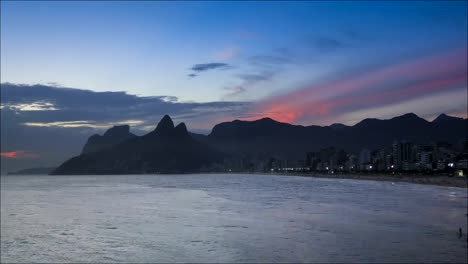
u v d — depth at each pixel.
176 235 55.88
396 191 150.12
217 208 91.06
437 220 66.06
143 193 152.75
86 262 42.94
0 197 136.00
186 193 149.62
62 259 44.28
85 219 74.44
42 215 81.69
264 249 46.06
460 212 77.12
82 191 172.50
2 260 44.16
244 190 166.25
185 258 43.19
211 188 186.12
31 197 135.88
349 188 176.38
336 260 40.91
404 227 59.06
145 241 52.06
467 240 49.16
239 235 54.91
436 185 199.50
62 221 72.12
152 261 42.47
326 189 168.88
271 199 115.38
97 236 56.34
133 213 83.12
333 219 68.75
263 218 71.88
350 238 51.16
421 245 46.53
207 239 52.53
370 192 144.75
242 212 81.94
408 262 39.72
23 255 46.19
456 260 40.16
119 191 169.12
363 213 76.81
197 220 70.62
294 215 75.38
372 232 55.16
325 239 50.78
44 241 53.41
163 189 182.62
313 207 89.81
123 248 48.34
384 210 81.75
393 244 47.25
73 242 52.44
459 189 162.12
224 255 43.94
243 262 41.12
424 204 94.44
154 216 77.56
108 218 75.50
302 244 48.16
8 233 59.66
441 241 48.66
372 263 39.72
